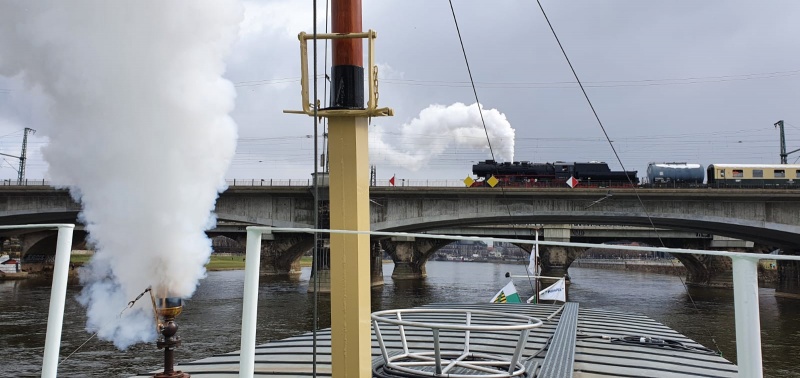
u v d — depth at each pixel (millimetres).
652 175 59500
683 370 6426
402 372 4836
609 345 7832
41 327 28891
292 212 46438
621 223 48188
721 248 68375
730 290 65562
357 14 3820
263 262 76875
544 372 4977
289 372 5762
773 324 36250
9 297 44344
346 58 3764
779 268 58281
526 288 65312
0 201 42344
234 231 63938
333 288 3697
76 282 43500
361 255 3686
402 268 87312
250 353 2977
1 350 23734
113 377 19094
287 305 41969
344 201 3680
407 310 5824
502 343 7477
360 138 3740
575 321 8438
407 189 45031
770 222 42281
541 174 58906
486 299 52188
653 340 8109
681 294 59438
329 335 8047
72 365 20844
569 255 69375
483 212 45594
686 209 43125
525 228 69312
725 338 30391
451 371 5043
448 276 99938
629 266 131750
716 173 54438
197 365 6211
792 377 22250
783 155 72562
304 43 3846
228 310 39188
